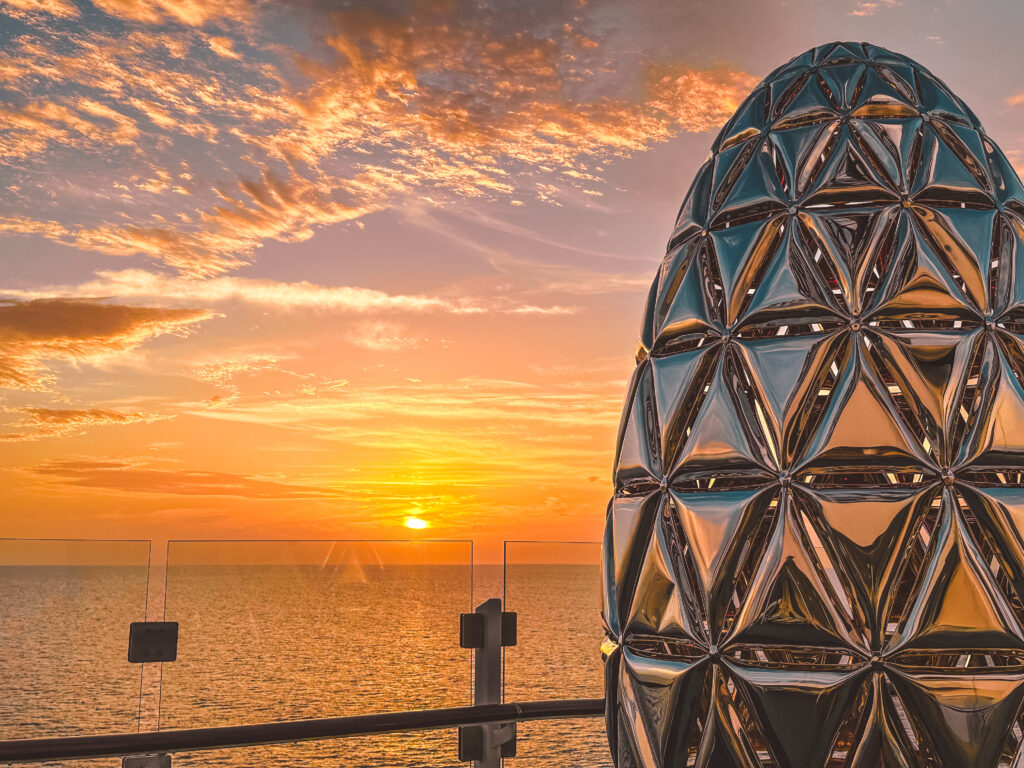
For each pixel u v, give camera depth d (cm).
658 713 211
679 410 219
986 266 210
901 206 214
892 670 190
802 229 217
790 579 195
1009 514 195
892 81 237
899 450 195
